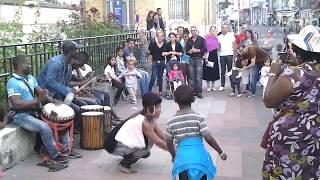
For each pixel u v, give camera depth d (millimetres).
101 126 8352
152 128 7152
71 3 19188
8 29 10758
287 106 4898
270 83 5098
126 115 11133
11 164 7441
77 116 8562
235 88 13906
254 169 7410
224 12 78000
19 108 7555
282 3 99750
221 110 11711
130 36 16219
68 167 7496
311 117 4848
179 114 5703
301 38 4879
